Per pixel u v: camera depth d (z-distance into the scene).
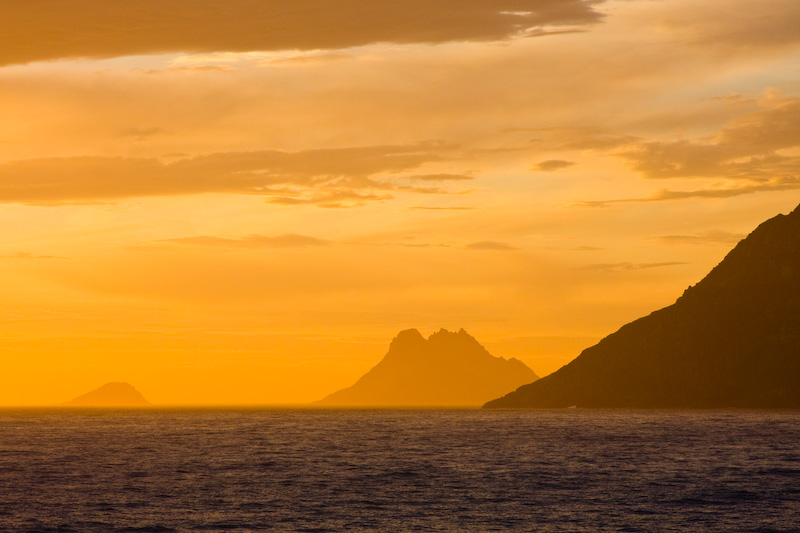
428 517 78.06
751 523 74.56
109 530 72.06
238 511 81.88
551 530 71.44
